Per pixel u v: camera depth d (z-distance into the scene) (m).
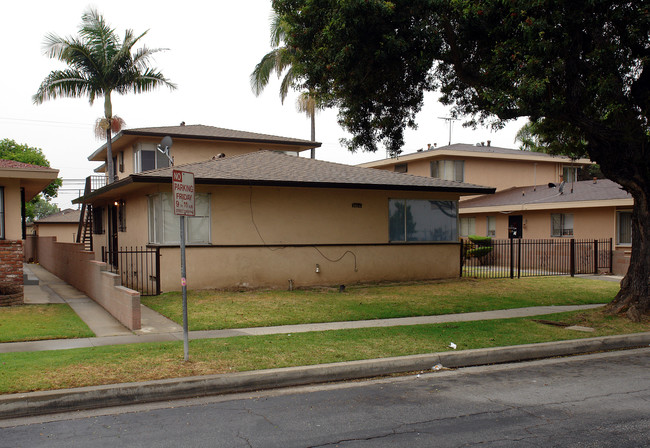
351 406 6.12
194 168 15.94
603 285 17.80
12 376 6.58
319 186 16.23
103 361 7.39
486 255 28.00
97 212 25.38
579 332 10.05
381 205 18.23
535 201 26.03
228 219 15.79
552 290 16.31
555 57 10.34
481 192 19.42
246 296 14.41
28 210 50.28
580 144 14.23
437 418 5.70
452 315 12.09
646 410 5.98
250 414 5.83
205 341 8.87
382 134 15.43
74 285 17.14
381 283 17.94
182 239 7.67
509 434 5.20
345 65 11.78
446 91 14.81
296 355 7.94
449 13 11.77
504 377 7.53
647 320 11.02
